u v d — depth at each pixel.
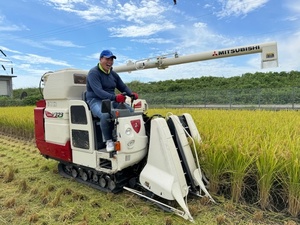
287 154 3.10
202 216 3.05
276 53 5.28
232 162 3.45
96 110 3.57
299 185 2.93
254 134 4.26
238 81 42.22
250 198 3.51
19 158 6.05
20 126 9.20
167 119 3.60
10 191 3.95
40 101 4.85
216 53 5.77
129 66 6.80
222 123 5.68
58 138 4.30
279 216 3.04
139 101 4.20
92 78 3.74
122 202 3.48
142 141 3.48
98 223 2.96
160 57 6.39
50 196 3.71
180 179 3.16
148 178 3.25
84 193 3.83
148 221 2.98
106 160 3.70
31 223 2.99
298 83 35.84
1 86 36.91
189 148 3.58
